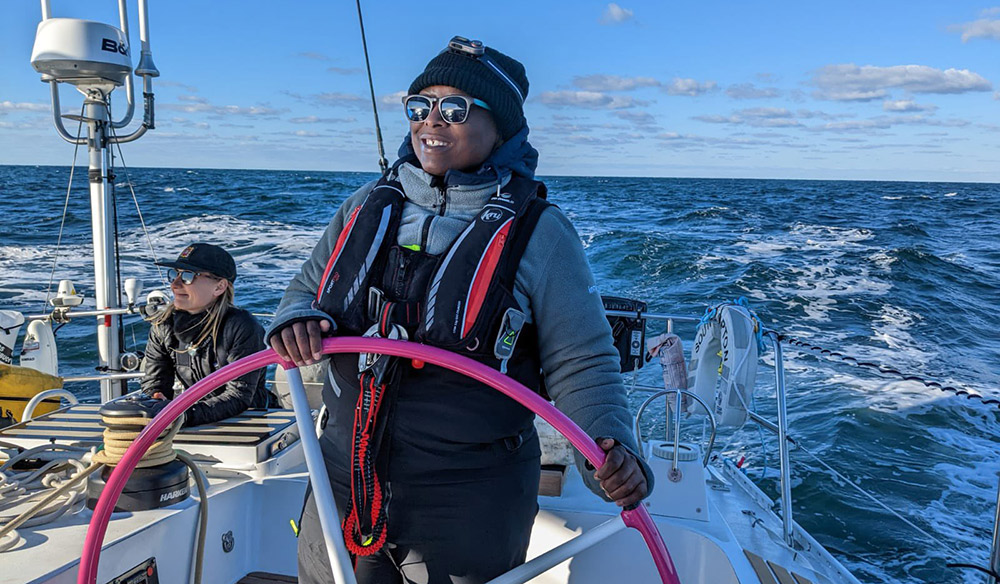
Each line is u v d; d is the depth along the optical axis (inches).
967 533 194.4
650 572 84.7
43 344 144.2
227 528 88.5
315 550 54.2
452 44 52.9
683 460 91.0
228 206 1093.1
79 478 75.2
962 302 539.2
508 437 52.1
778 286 566.9
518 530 53.8
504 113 52.7
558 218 52.2
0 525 71.6
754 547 92.4
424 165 53.8
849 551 186.4
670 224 1109.1
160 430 52.6
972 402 297.6
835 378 324.8
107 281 145.6
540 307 50.8
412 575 52.6
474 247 49.2
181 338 117.0
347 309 50.9
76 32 132.6
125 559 71.4
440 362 47.5
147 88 147.7
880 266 664.4
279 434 98.8
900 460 240.8
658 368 300.4
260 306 405.7
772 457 231.9
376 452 50.3
